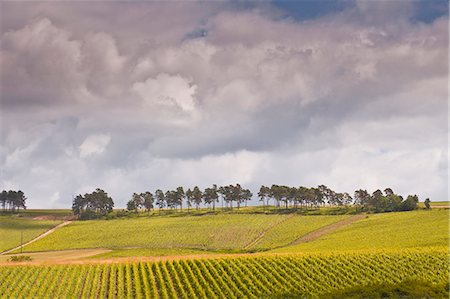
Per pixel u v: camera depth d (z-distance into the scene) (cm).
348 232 13950
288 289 6612
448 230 11969
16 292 6581
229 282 6931
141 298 6538
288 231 15950
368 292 5366
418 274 6938
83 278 7338
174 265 7862
